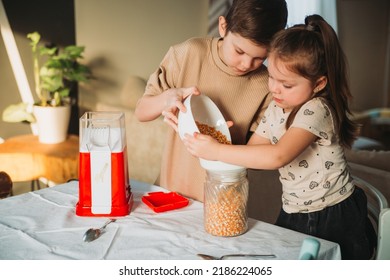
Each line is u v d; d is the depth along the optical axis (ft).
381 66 18.33
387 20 18.08
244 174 3.41
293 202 4.04
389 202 5.88
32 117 9.32
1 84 9.71
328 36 3.49
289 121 3.80
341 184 3.94
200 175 4.67
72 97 10.76
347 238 3.96
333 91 3.62
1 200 4.02
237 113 4.50
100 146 3.69
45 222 3.60
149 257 3.08
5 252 3.12
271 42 3.51
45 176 8.29
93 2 10.40
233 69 4.22
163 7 11.46
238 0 3.71
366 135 15.69
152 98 4.27
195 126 3.40
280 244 3.29
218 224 3.36
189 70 4.49
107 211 3.71
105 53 10.80
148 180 9.00
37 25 10.03
